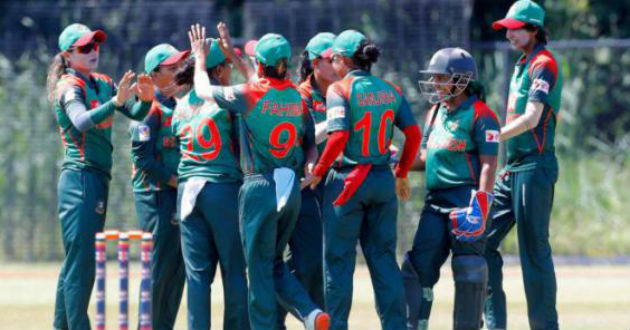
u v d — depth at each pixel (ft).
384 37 190.70
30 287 159.63
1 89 198.49
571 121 211.61
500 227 112.47
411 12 190.29
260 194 97.60
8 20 208.64
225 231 99.86
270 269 99.25
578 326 118.32
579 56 212.64
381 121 99.09
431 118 106.63
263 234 98.17
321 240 108.06
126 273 94.73
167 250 107.24
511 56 201.57
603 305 136.87
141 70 194.80
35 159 198.39
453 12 189.57
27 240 198.29
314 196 108.06
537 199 108.58
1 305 138.92
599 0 268.82
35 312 132.05
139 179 107.65
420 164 108.06
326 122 104.22
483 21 260.01
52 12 205.26
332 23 191.93
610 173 208.54
